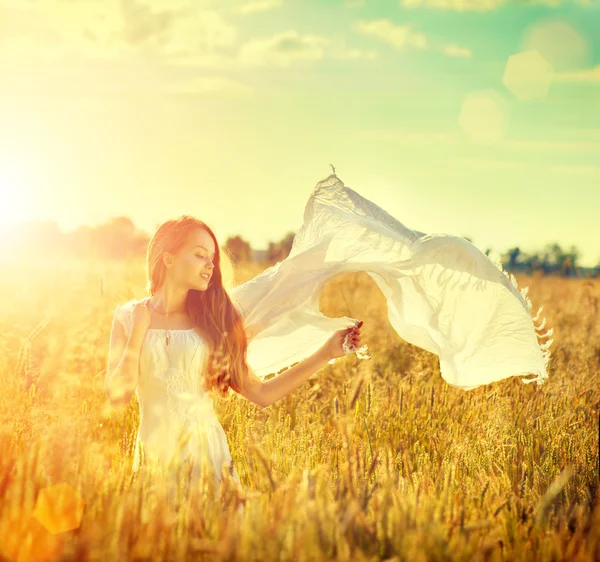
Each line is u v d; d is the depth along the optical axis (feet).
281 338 14.85
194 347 12.51
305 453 13.56
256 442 13.82
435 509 9.14
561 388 20.26
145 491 9.39
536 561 8.94
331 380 22.02
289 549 7.78
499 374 14.90
